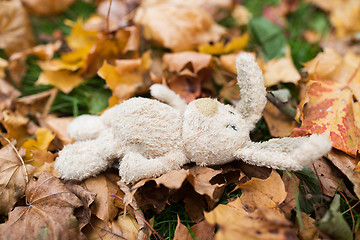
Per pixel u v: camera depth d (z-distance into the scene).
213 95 0.51
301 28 0.65
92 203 0.40
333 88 0.45
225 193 0.42
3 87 0.53
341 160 0.41
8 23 0.58
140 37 0.56
